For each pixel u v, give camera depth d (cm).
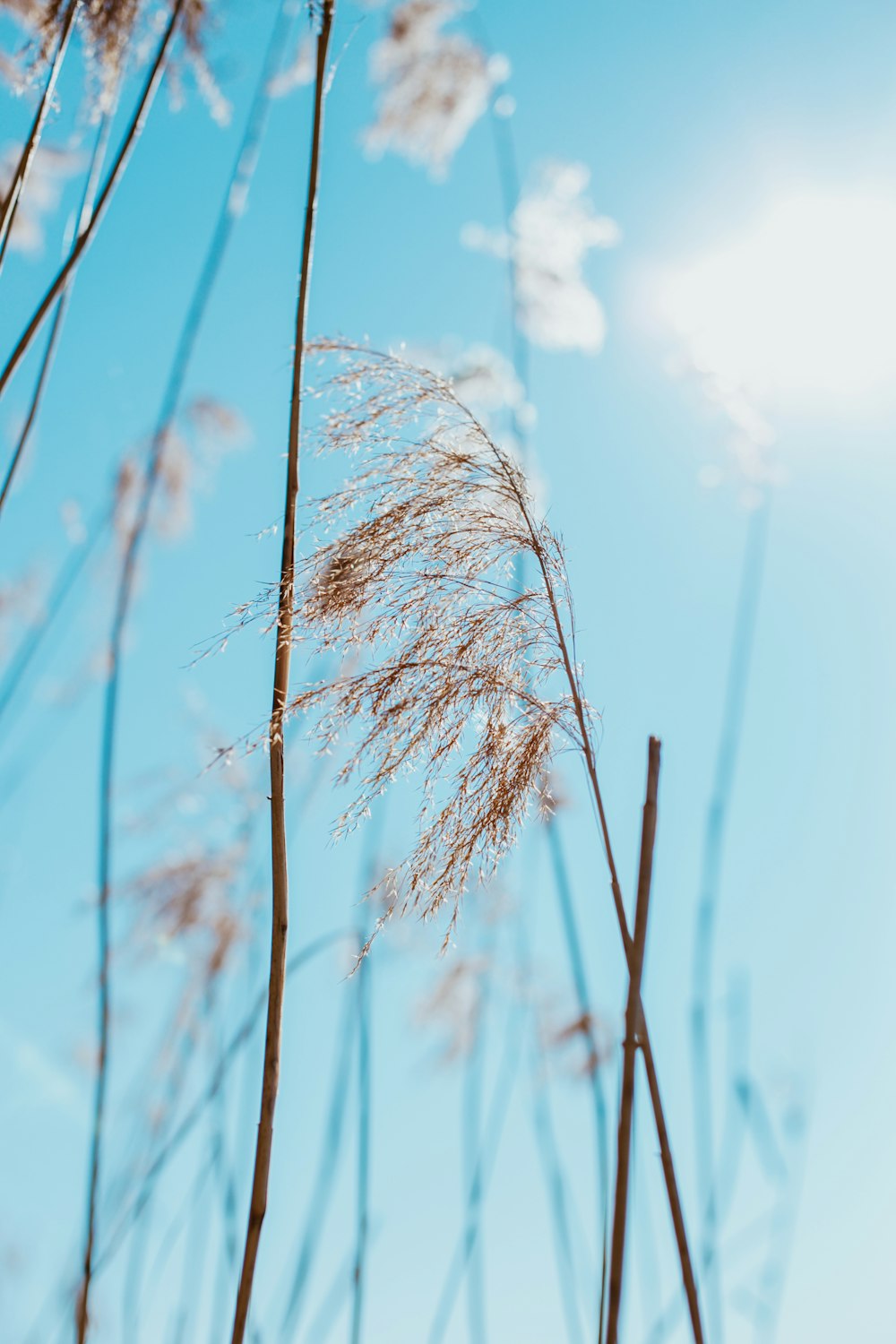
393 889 87
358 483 92
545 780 92
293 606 86
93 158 106
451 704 89
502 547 93
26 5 105
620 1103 83
